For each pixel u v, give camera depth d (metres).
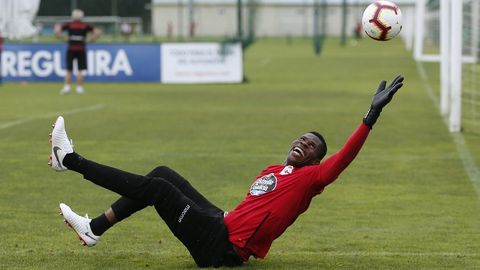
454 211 26.05
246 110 56.28
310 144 18.75
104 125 47.66
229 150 38.34
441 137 43.28
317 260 19.72
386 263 19.47
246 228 18.16
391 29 20.88
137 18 168.62
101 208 26.25
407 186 30.28
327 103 61.41
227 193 28.72
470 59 74.75
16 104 60.34
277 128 46.50
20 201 27.16
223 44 82.62
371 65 110.00
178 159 35.75
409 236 22.61
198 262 18.41
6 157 36.06
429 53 134.50
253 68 106.56
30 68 83.50
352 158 17.88
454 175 32.47
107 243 21.52
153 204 18.14
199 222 18.09
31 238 22.03
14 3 78.00
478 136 43.75
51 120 49.88
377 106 17.55
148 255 20.17
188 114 53.69
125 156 36.44
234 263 18.41
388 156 37.03
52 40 117.62
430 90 73.56
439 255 20.33
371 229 23.50
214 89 75.25
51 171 32.75
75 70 83.69
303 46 187.12
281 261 19.52
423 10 115.81
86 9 131.62
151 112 55.00
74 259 19.69
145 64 83.38
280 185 18.25
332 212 25.86
